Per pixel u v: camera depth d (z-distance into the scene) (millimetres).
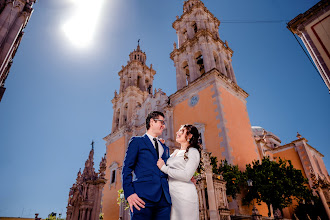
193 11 31781
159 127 3264
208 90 22734
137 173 2727
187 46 28750
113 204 28312
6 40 10406
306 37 11102
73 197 14773
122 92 38719
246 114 24781
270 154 33625
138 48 46062
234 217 13477
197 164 2824
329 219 18547
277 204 16125
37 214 21594
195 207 2648
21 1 11773
